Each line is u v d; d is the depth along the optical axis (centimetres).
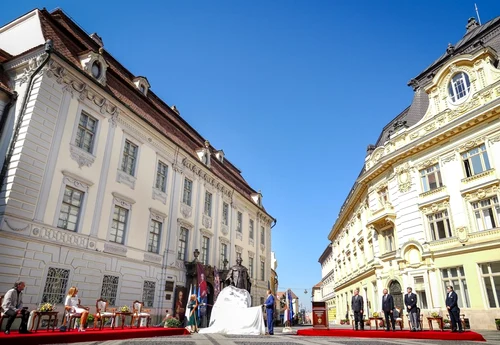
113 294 1634
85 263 1496
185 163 2398
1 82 1464
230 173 3306
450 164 2130
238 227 3206
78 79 1596
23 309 1001
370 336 1402
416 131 2406
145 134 2027
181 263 2194
